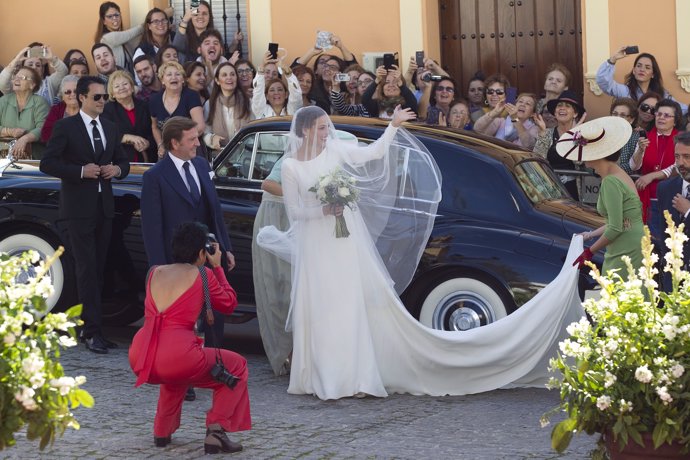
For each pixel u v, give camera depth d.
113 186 11.02
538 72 16.03
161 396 7.49
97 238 10.48
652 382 5.88
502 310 9.62
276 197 9.81
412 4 15.75
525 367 9.19
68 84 13.54
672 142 12.38
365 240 9.25
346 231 9.12
